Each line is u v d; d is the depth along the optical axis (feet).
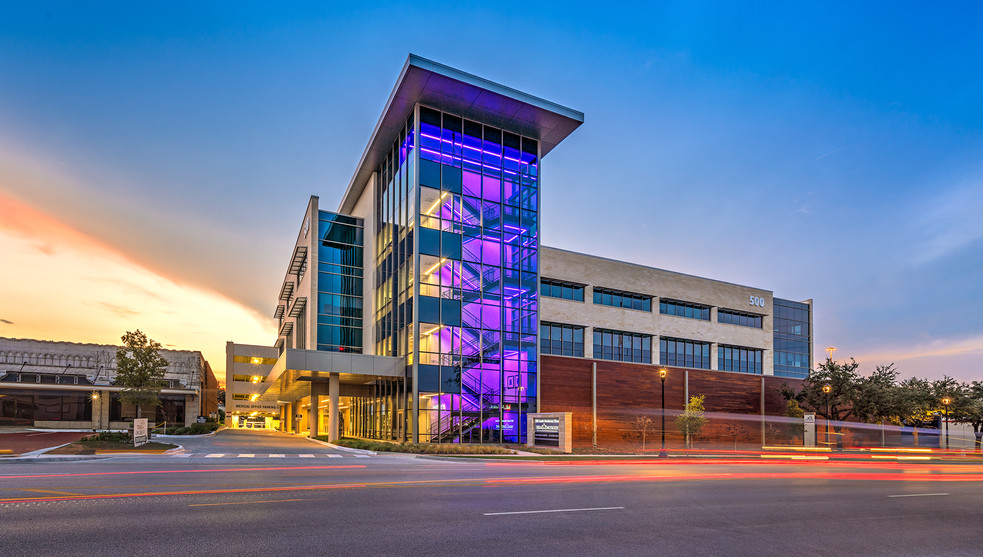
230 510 32.78
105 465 58.39
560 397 130.82
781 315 181.06
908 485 58.65
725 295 167.22
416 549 25.02
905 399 153.69
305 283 151.33
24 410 160.45
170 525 28.40
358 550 24.49
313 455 80.23
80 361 170.40
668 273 157.38
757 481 58.95
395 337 123.65
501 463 77.46
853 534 31.32
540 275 135.95
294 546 24.89
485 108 122.11
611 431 136.26
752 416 162.81
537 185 132.36
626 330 147.33
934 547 28.68
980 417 173.68
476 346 117.39
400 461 76.59
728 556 25.39
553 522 31.94
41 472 50.11
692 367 158.51
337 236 148.66
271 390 169.99
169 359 180.75
